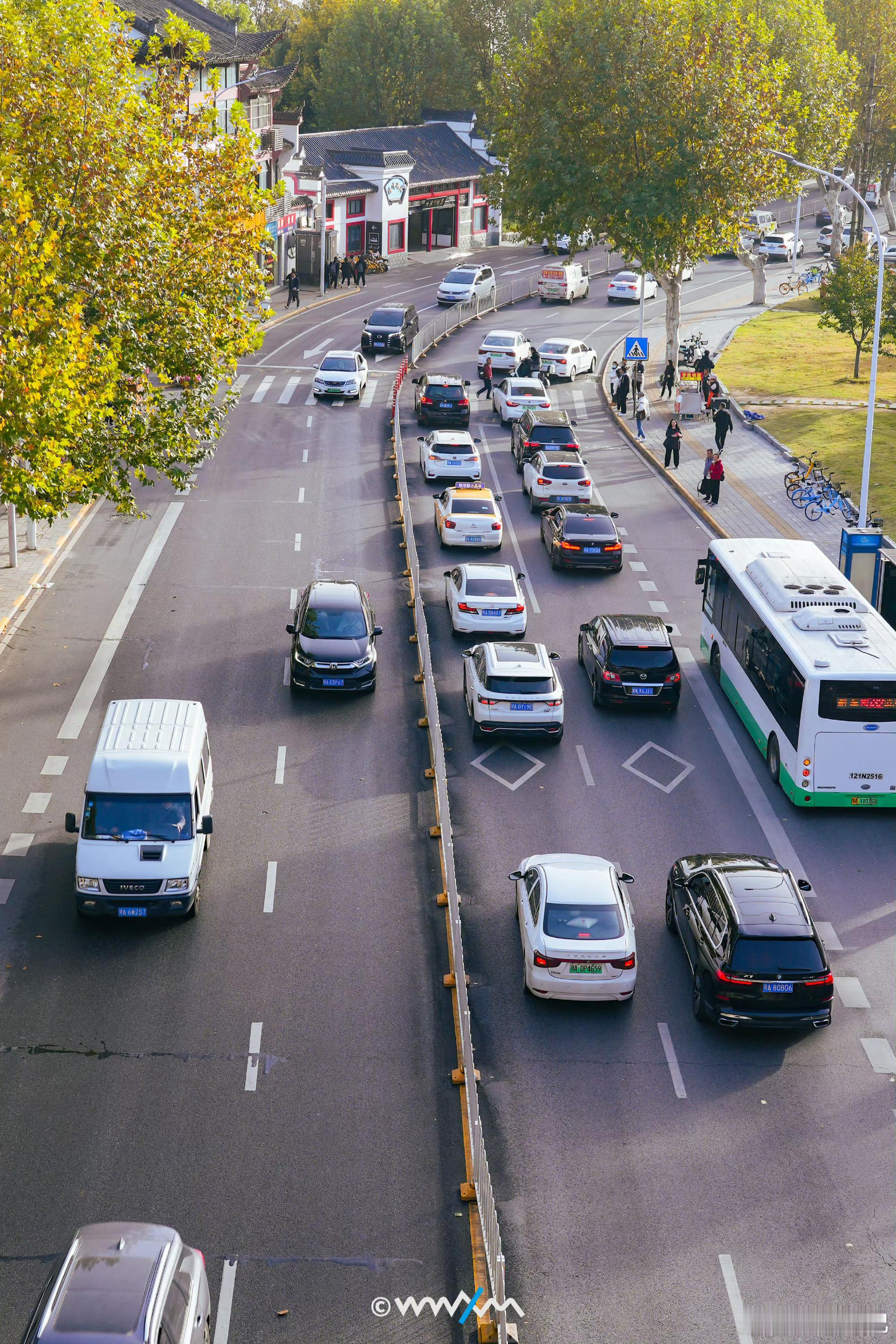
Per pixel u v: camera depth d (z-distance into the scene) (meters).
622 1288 15.04
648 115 57.38
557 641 33.69
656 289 83.50
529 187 61.72
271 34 71.06
